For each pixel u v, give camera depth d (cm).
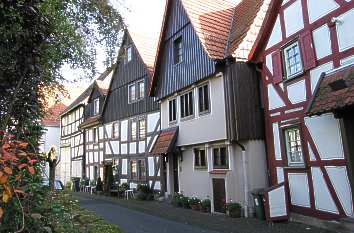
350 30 895
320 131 1000
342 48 920
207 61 1471
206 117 1512
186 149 1700
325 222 980
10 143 337
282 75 1177
